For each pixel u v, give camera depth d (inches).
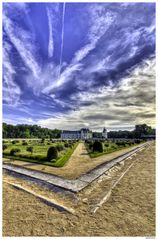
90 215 205.9
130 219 197.0
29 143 1549.0
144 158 683.4
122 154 803.4
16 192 275.3
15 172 411.8
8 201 239.5
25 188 291.6
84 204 237.1
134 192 283.4
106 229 176.9
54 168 463.8
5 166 486.9
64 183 320.5
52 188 298.8
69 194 271.1
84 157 704.4
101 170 434.6
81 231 173.3
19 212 209.6
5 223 185.0
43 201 241.9
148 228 178.2
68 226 182.1
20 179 357.1
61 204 235.3
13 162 561.0
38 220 192.7
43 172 411.8
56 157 578.2
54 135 4153.5
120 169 470.6
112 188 303.6
